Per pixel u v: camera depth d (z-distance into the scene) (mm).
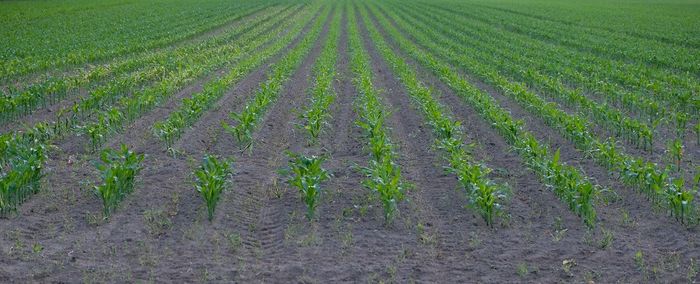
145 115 16859
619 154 12070
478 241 8875
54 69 24844
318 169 10281
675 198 9422
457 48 33250
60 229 9117
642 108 17203
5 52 27953
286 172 10242
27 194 10258
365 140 14281
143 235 8953
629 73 23578
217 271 7973
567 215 9828
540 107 16484
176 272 7914
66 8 56062
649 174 10172
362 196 10617
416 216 9820
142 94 17234
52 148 13141
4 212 9492
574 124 13898
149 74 21797
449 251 8641
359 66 24156
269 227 9406
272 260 8336
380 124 13445
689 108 17875
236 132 13453
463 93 19375
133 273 7859
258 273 7945
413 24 49969
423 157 13242
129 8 58469
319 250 8625
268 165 12586
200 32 41250
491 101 17031
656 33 41250
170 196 10516
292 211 9961
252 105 15398
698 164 12773
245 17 54562
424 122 16328
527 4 74625
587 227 9375
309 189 9469
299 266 8125
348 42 36875
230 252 8523
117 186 9727
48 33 37719
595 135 15070
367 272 8023
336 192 10820
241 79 23062
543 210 10047
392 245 8805
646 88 20516
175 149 13453
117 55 29297
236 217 9727
